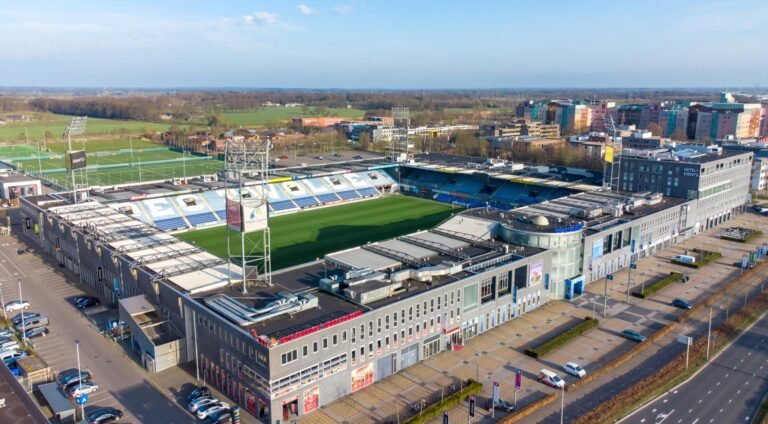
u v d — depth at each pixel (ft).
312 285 326.44
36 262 473.67
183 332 303.48
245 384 260.21
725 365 302.86
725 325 350.02
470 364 305.12
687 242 536.83
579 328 341.00
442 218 634.02
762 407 260.21
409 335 300.81
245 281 307.99
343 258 362.74
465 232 419.74
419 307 303.27
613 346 325.42
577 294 405.18
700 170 542.57
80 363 300.81
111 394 271.28
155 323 311.27
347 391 274.77
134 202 584.81
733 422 249.96
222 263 353.72
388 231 574.56
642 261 478.59
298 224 606.14
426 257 364.79
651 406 262.67
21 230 577.84
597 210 465.47
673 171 562.66
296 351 250.37
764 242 536.83
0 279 431.43
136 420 250.16
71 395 269.23
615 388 280.31
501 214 458.50
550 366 302.45
